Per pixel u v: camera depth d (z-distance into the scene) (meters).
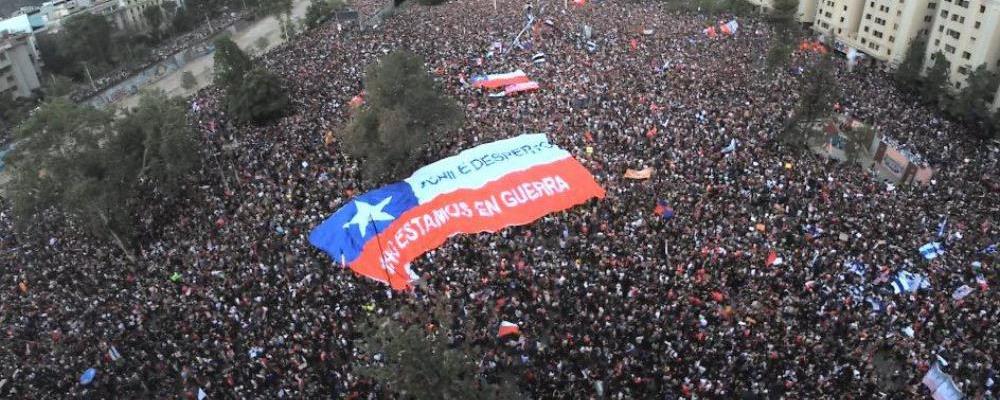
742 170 56.31
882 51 102.81
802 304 40.28
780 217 49.06
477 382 32.03
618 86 75.00
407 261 47.16
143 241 54.06
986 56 82.69
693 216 49.53
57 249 55.03
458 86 76.94
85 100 116.94
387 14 123.31
